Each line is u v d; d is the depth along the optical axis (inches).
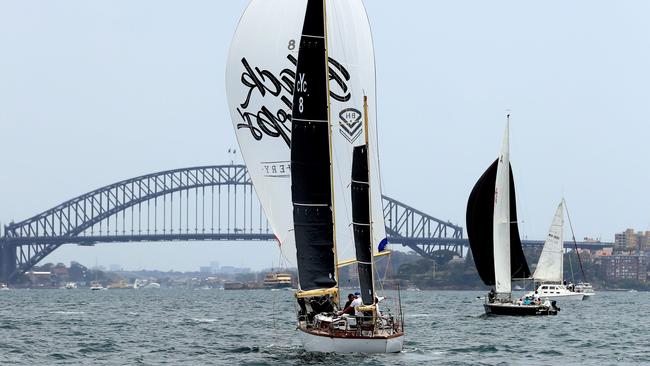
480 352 4965.6
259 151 4665.4
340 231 4377.5
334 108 4500.5
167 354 4874.5
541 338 5895.7
